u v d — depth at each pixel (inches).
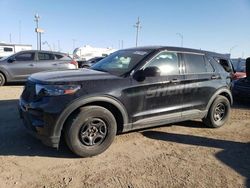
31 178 155.7
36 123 174.2
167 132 240.7
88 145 182.2
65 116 172.2
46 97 172.7
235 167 179.0
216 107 255.1
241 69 616.4
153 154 193.6
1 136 213.2
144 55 211.6
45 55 516.4
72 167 170.1
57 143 174.2
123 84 192.4
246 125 277.4
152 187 151.0
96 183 153.0
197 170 172.4
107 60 231.5
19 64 492.7
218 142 223.1
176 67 223.8
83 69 219.6
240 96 390.9
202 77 238.8
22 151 188.7
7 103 327.3
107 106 192.5
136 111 199.9
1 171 161.3
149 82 203.8
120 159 183.5
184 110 228.2
